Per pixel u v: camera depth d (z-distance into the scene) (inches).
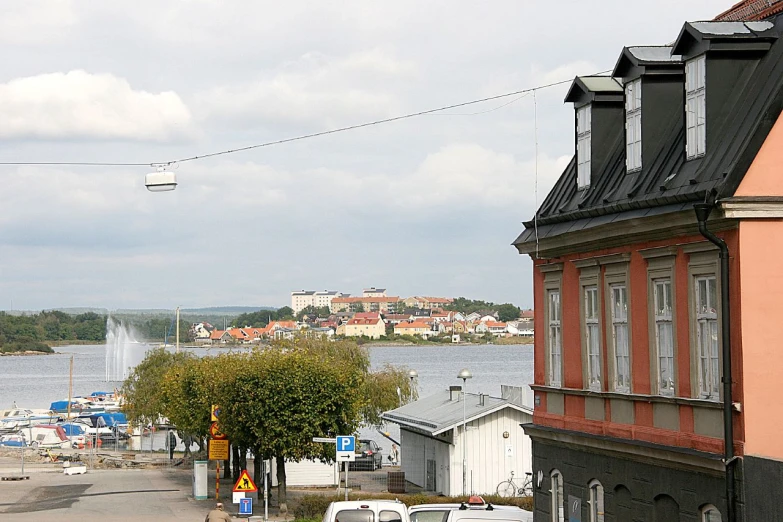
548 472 1230.3
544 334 1240.8
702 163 882.1
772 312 824.9
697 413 890.7
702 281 887.7
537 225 1215.6
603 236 1042.7
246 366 2110.0
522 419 2185.0
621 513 1040.8
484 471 2162.9
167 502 2249.0
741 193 824.9
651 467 973.8
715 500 859.4
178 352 4008.4
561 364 1193.4
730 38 882.8
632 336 1009.5
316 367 2087.8
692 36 901.8
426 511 1202.6
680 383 916.0
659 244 953.5
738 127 857.5
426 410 2546.8
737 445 825.5
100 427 4933.6
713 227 856.3
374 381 3361.2
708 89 887.1
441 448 2267.5
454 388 2657.5
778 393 821.2
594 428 1091.3
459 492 2155.5
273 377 2057.1
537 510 1258.0
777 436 820.6
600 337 1082.7
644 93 997.8
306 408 2042.3
